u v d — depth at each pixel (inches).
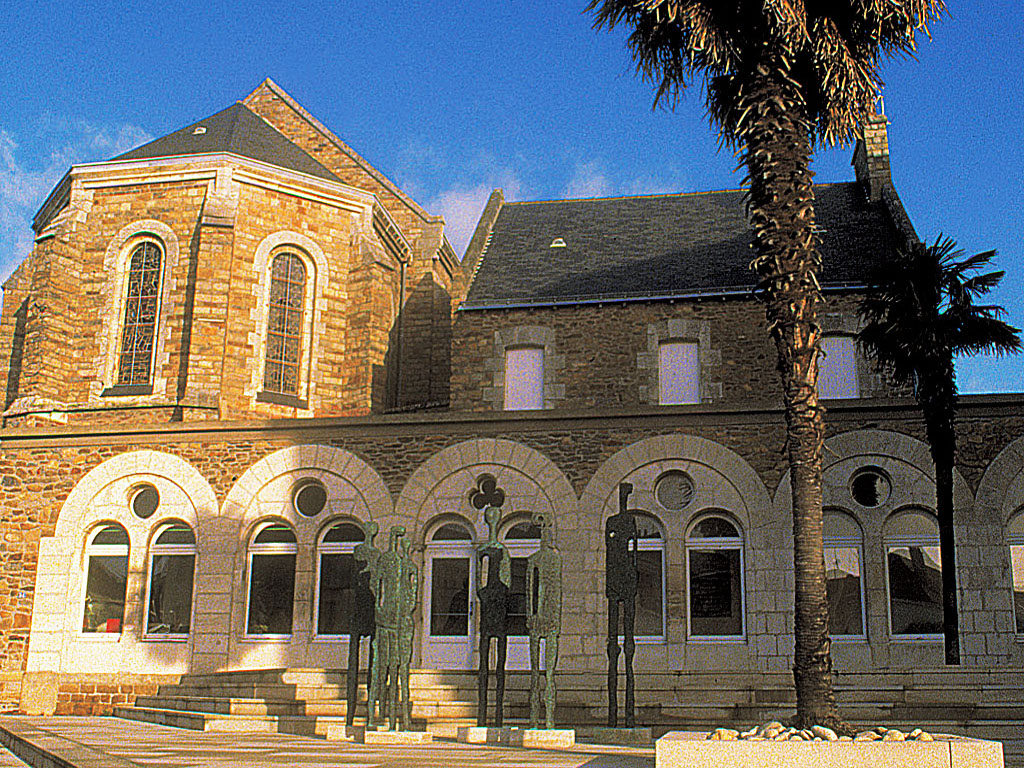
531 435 713.0
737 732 384.2
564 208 1159.6
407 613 554.9
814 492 436.5
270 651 717.9
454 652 701.3
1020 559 652.7
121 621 743.7
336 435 738.8
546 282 952.9
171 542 751.1
